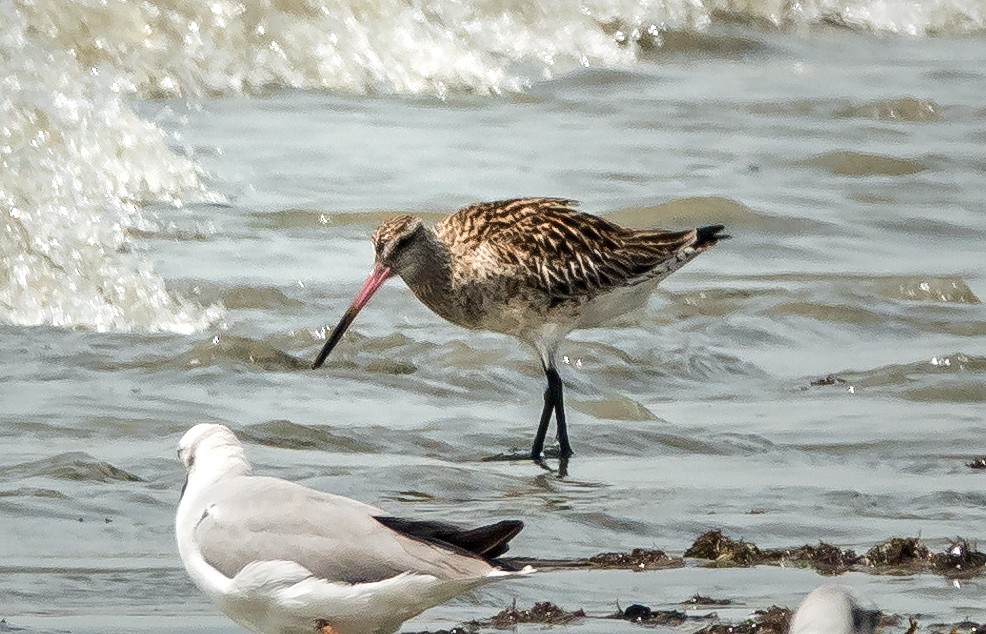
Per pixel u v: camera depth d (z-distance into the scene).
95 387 14.07
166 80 24.70
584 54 28.70
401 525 8.26
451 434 13.48
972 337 17.28
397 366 15.40
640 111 26.00
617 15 29.61
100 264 17.45
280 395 14.20
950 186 22.95
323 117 24.33
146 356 15.18
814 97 27.30
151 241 18.58
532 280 14.37
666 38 29.83
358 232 19.55
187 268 17.83
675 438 13.65
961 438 13.69
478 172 22.00
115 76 24.41
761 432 13.87
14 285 16.81
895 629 9.06
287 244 18.95
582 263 14.45
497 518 11.09
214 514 8.34
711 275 18.89
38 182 19.25
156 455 12.30
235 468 8.66
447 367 15.43
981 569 10.26
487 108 25.69
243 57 25.41
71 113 20.52
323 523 8.21
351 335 16.00
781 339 16.98
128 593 9.57
